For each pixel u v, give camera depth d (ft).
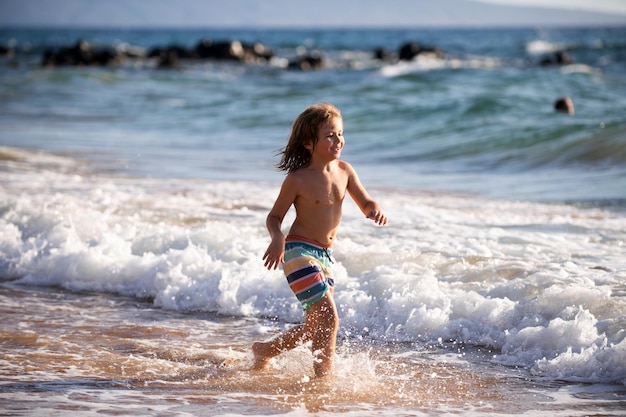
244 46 245.65
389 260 26.03
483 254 26.53
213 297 25.22
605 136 55.42
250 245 28.27
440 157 59.00
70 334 22.56
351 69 192.65
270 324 23.54
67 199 35.83
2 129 77.25
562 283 22.70
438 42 392.88
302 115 19.42
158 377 19.16
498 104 83.76
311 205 19.16
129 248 28.81
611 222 32.17
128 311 24.97
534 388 18.10
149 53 246.27
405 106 86.48
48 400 17.35
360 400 17.57
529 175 49.16
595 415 16.38
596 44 297.33
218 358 20.65
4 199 35.04
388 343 21.54
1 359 20.30
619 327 19.65
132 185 42.45
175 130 80.12
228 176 48.06
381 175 50.83
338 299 23.57
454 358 20.29
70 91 129.59
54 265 28.58
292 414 16.67
